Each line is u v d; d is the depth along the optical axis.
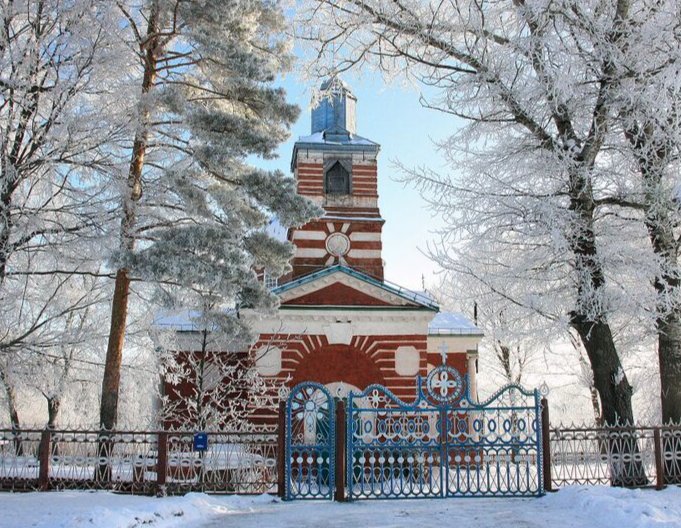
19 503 13.17
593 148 16.48
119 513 11.40
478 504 14.14
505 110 17.23
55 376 20.81
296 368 28.22
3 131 17.73
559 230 15.67
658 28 15.17
